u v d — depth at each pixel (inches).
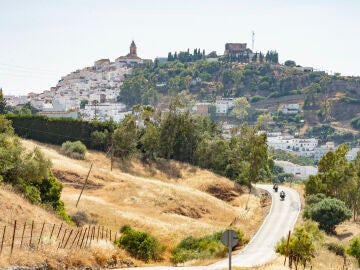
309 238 1750.7
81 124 4429.1
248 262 1786.4
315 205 3240.7
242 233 2348.7
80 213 2368.4
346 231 3253.0
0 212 1421.0
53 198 2123.5
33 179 2044.8
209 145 4842.5
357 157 4271.7
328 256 2118.6
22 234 1204.5
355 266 2025.1
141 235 1710.1
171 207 3122.5
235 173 4724.4
